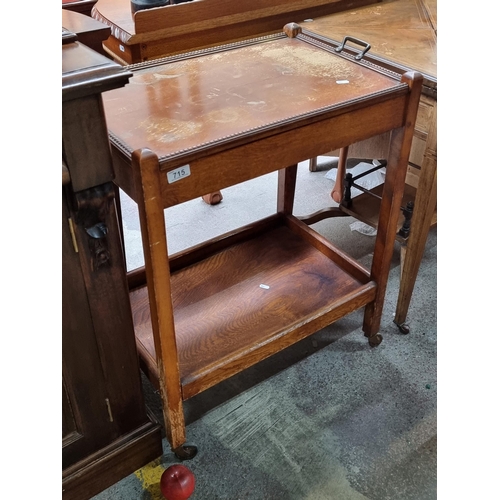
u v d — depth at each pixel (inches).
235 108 45.2
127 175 39.9
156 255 40.7
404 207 74.5
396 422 57.6
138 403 49.8
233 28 72.9
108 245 39.7
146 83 50.2
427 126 56.4
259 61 55.6
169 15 66.4
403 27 71.3
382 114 48.8
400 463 53.6
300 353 66.0
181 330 57.9
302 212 93.1
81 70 32.6
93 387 45.4
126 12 73.0
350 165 107.6
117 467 50.6
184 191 39.7
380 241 59.1
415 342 67.6
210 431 56.6
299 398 60.3
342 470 52.8
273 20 75.8
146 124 42.6
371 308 63.7
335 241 86.3
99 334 43.1
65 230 37.1
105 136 34.9
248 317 59.8
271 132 41.8
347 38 56.4
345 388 61.5
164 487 47.9
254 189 100.6
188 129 41.6
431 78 53.9
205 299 62.5
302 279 65.5
